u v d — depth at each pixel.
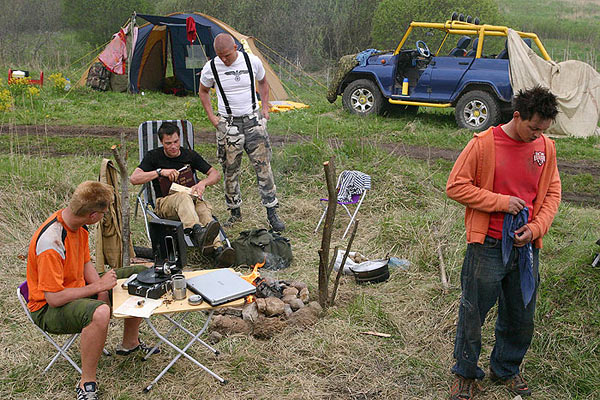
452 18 10.98
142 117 11.72
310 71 18.39
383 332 4.16
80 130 10.47
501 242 3.11
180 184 5.37
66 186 6.57
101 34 20.55
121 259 4.32
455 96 10.59
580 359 3.73
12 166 6.98
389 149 9.06
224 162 6.03
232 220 6.19
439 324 4.23
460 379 3.42
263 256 5.16
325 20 19.38
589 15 26.33
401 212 6.39
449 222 5.81
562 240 5.34
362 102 11.62
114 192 4.24
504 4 27.73
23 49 19.69
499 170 3.08
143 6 20.72
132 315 3.19
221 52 5.65
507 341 3.42
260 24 19.42
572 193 7.32
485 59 10.41
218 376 3.54
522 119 2.93
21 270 4.94
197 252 5.40
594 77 10.33
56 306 3.20
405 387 3.56
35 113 11.64
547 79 10.33
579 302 4.19
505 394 3.46
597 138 10.08
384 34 16.97
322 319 4.25
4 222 5.68
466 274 3.24
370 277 4.89
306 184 7.20
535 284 3.23
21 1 23.27
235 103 5.83
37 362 3.69
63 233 3.23
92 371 3.29
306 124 10.78
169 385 3.51
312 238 5.92
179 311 3.29
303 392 3.48
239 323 4.11
